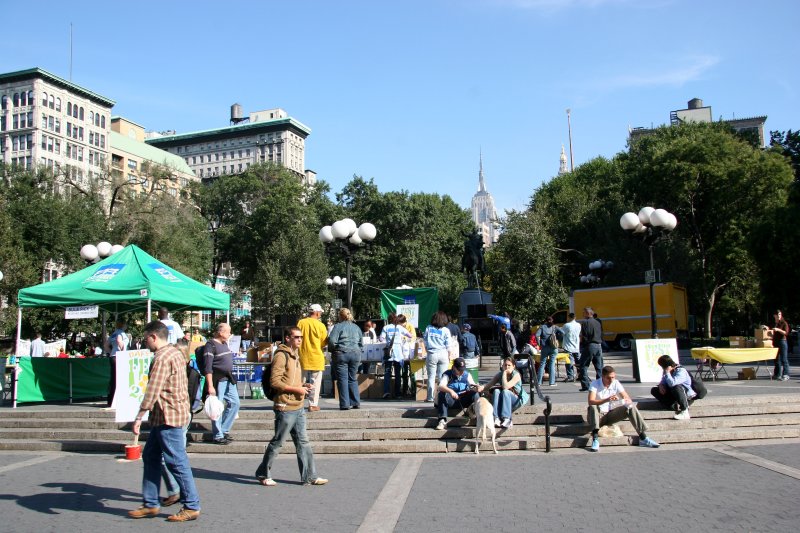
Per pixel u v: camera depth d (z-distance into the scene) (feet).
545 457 31.17
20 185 132.36
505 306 131.54
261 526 20.56
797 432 34.32
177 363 21.91
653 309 53.47
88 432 37.63
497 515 21.35
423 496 24.18
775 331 55.26
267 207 188.34
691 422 35.32
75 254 127.44
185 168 395.75
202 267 162.30
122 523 21.15
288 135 465.06
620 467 28.40
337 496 24.40
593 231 151.23
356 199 198.39
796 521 19.83
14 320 110.52
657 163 135.44
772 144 149.48
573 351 54.80
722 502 22.16
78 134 327.26
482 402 32.63
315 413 37.19
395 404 41.75
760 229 111.34
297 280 151.43
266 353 53.78
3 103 309.83
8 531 20.29
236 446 34.09
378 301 180.24
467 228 201.57
